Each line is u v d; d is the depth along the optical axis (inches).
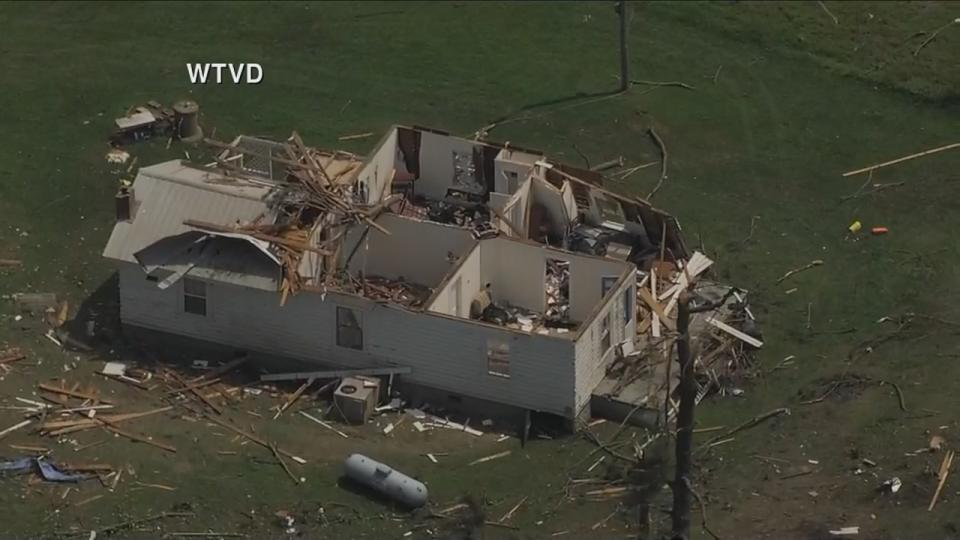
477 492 4953.3
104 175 6451.8
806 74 7175.2
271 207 5492.1
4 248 6048.2
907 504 4798.2
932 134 6776.6
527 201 5890.8
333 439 5191.9
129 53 7288.4
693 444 5137.8
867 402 5275.6
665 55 7303.2
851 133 6791.3
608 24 7534.5
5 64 7160.4
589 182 5944.9
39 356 5516.7
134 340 5620.1
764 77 7160.4
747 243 6127.0
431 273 5674.2
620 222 6033.5
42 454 5068.9
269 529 4795.8
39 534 4756.4
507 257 5561.0
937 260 5989.2
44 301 5772.6
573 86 7101.4
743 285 5885.8
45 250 6053.2
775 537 4697.3
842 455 5044.3
